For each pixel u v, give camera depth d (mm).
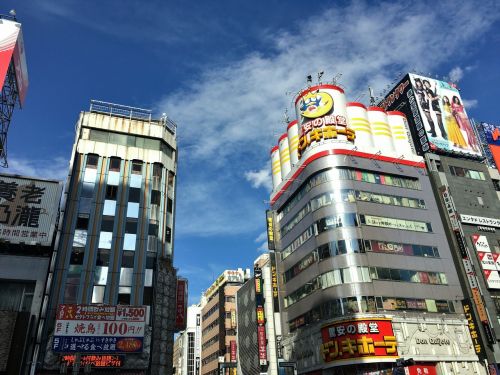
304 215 53594
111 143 48188
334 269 46031
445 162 59438
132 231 44250
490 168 62938
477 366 44406
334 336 42656
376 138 58562
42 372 34969
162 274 43469
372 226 48812
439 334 44594
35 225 39125
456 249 51344
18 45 40844
